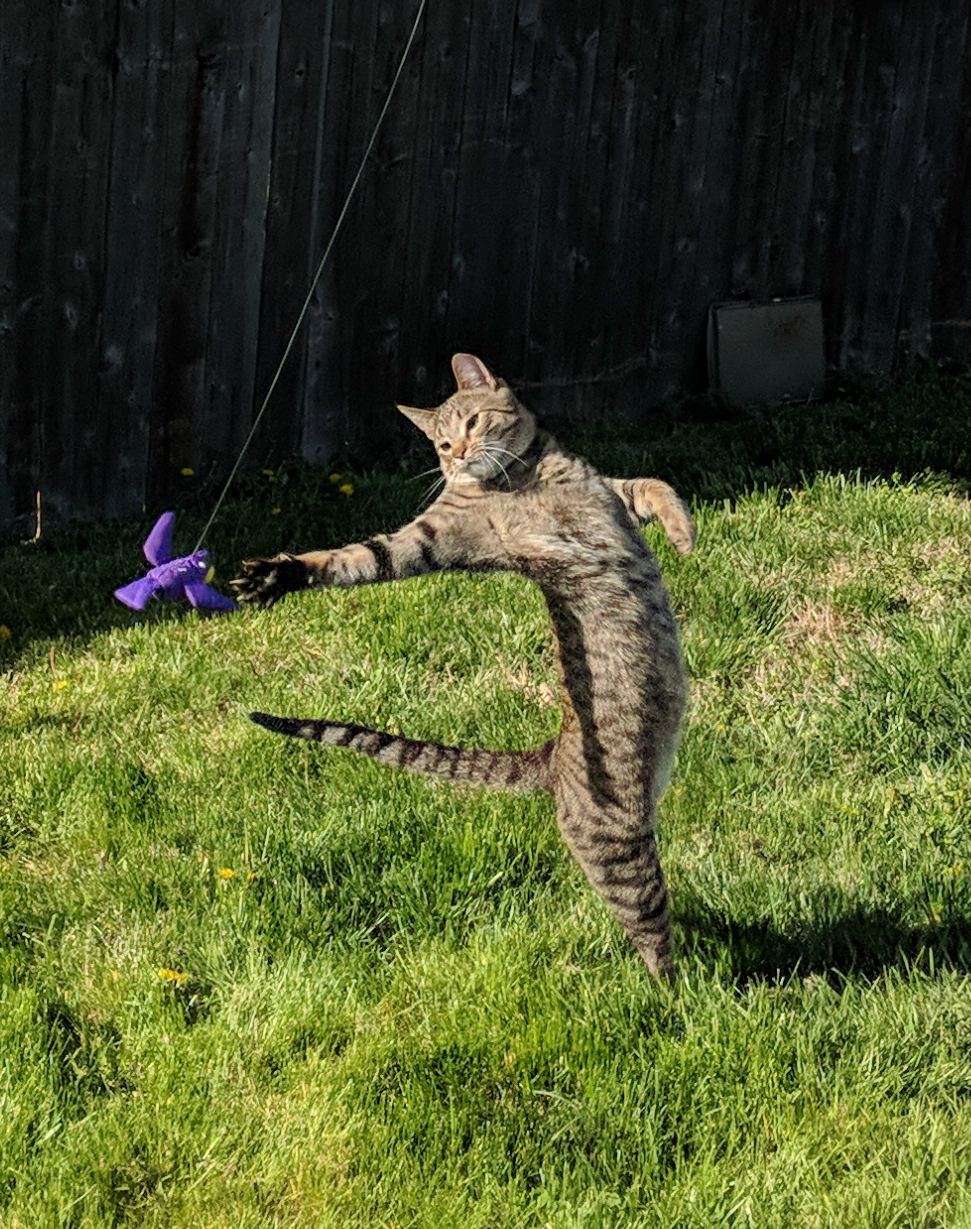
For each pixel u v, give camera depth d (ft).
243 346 9.30
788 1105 5.09
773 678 7.29
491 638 7.50
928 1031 5.30
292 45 9.05
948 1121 5.03
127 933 5.89
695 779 6.60
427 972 5.64
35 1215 4.86
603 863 5.65
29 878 6.17
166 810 6.49
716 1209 4.80
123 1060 5.38
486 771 5.77
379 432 9.89
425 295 9.84
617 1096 5.15
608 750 5.61
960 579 7.84
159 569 5.00
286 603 7.78
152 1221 4.88
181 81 8.80
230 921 5.88
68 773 6.65
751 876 6.06
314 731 5.61
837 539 8.20
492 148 9.84
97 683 7.26
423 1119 5.11
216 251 9.11
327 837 6.29
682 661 5.78
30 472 8.90
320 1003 5.53
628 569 5.66
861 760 6.77
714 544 8.14
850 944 5.73
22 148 8.52
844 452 9.34
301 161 9.23
